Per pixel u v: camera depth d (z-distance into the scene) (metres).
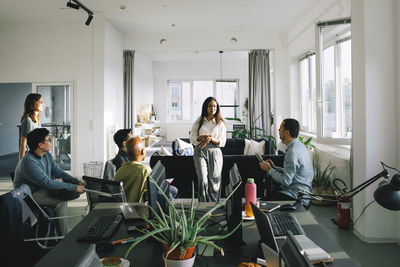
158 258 1.46
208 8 5.98
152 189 1.59
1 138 9.71
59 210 2.91
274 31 7.64
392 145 3.16
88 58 6.56
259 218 1.40
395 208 1.52
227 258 1.48
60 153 6.70
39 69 6.64
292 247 0.81
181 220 1.31
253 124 7.92
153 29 7.38
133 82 7.82
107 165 3.03
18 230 1.85
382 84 3.17
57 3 5.69
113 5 5.82
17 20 6.61
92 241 1.64
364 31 3.17
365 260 2.82
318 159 5.39
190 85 13.27
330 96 4.75
